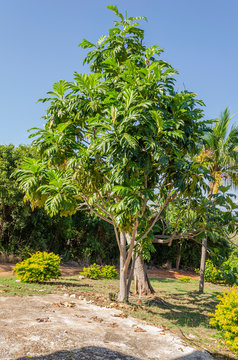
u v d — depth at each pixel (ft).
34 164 27.37
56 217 64.85
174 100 25.99
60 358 14.06
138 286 41.34
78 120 27.48
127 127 23.11
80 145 27.50
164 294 43.47
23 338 15.92
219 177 45.47
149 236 34.88
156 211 37.01
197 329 25.63
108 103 24.97
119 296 31.71
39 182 25.91
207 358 17.44
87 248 71.10
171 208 50.44
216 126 46.80
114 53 30.68
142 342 18.30
